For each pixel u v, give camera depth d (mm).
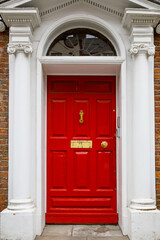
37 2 4039
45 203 4461
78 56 4203
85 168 4547
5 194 4168
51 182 4531
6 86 4238
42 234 4035
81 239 3855
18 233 3791
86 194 4516
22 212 3809
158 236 3801
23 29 4016
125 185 4086
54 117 4594
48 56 4195
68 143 4574
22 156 3955
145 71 4051
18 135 3969
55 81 4621
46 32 4234
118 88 4555
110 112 4613
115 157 4551
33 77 4199
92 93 4617
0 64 4262
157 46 4340
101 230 4191
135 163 4016
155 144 4234
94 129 4598
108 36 4449
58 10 4270
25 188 3951
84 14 4270
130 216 3846
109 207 4496
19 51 4039
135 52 4023
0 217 3809
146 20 4035
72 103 4613
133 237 3781
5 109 4223
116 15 4273
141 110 4016
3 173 4176
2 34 4301
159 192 4199
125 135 4145
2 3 3947
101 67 4352
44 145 4461
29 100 4078
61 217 4438
